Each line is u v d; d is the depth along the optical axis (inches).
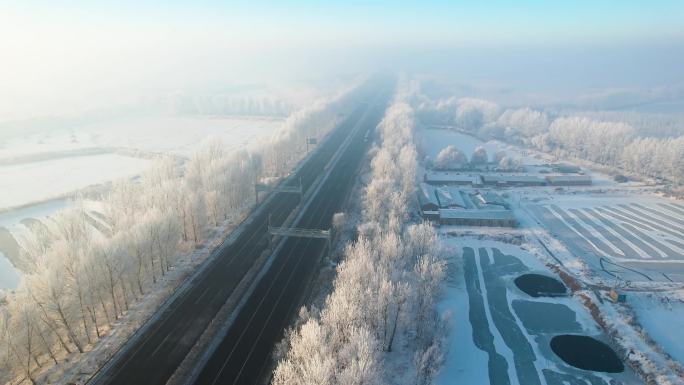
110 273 3339.1
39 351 2915.8
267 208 5910.4
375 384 2491.4
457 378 3137.3
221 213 5393.7
